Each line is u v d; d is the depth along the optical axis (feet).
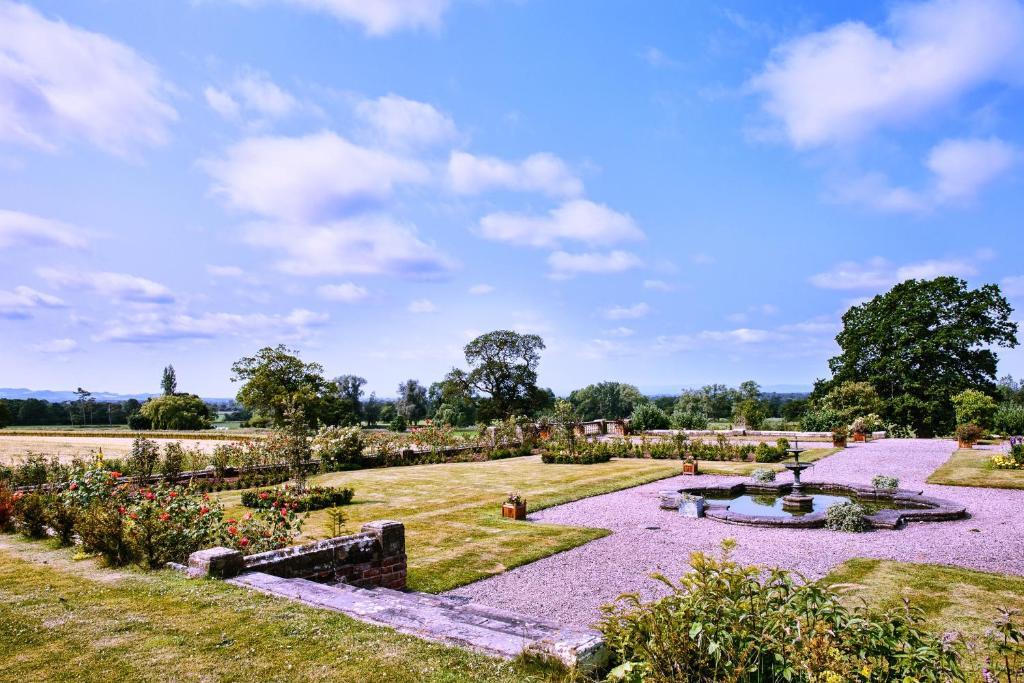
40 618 15.08
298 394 139.64
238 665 12.09
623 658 10.56
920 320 119.14
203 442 115.75
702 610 10.29
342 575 20.90
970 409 88.33
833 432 85.20
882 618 10.34
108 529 21.42
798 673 9.27
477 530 35.09
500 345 190.19
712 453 75.41
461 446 90.89
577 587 24.70
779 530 34.86
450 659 12.09
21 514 28.50
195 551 21.22
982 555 28.09
